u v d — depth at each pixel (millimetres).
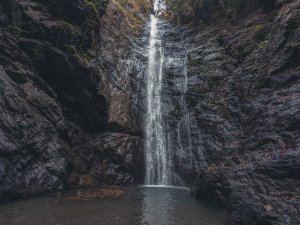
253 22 20922
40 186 13633
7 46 14703
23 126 13680
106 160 17281
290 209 8664
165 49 24984
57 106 16016
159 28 28531
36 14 16672
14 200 12234
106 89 18984
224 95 18859
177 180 17969
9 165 12570
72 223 9375
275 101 13938
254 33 19688
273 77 15188
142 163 18562
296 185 9641
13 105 13609
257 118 14867
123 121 19016
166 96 21234
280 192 9734
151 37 26938
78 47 18078
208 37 23953
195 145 18422
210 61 21203
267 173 10648
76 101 17328
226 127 17453
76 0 17859
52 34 16656
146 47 25250
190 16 28531
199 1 27656
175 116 20219
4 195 12039
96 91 17844
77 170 15945
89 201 12352
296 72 14211
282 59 15156
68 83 17000
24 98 14461
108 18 23750
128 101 20172
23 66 15117
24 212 10445
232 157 13875
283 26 16047
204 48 22469
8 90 13703
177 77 21812
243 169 11703
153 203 12336
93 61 18891
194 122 19250
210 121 18500
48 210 10773
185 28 27484
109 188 15617
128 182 17391
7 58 14539
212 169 13508
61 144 15547
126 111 19641
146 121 20469
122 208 11359
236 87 18375
